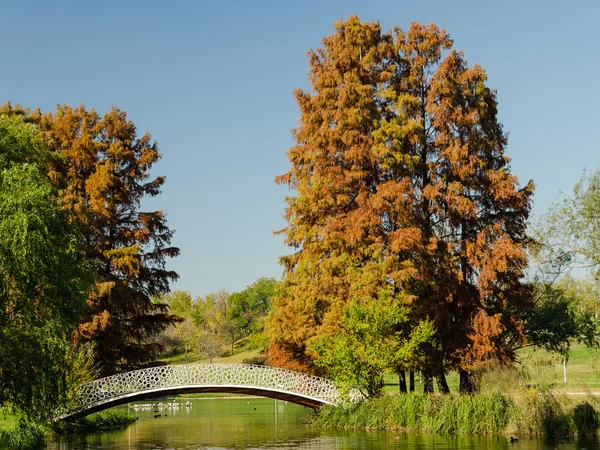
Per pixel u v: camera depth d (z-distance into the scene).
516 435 23.58
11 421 26.92
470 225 33.78
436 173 34.44
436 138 34.34
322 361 29.89
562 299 34.22
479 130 34.50
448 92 33.97
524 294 33.19
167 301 108.50
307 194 34.16
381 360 28.56
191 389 31.16
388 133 33.12
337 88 35.50
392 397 28.72
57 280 19.06
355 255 33.09
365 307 29.50
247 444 24.69
